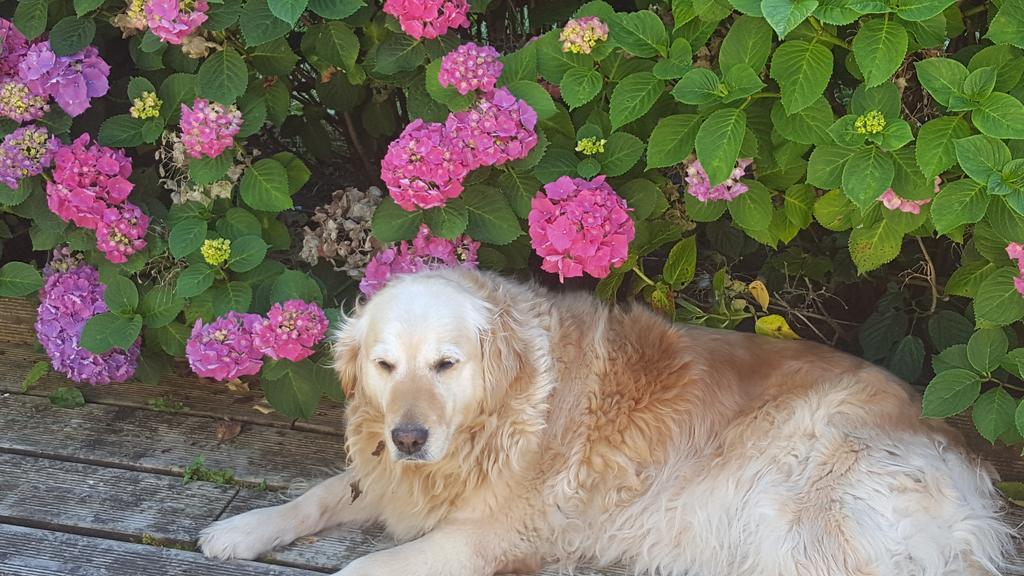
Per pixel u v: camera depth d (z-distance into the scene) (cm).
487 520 184
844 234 225
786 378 190
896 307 218
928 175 177
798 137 184
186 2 191
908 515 174
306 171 211
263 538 184
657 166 189
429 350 175
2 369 226
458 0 196
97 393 220
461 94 192
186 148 200
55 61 202
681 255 206
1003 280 184
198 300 208
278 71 205
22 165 200
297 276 202
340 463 205
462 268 190
